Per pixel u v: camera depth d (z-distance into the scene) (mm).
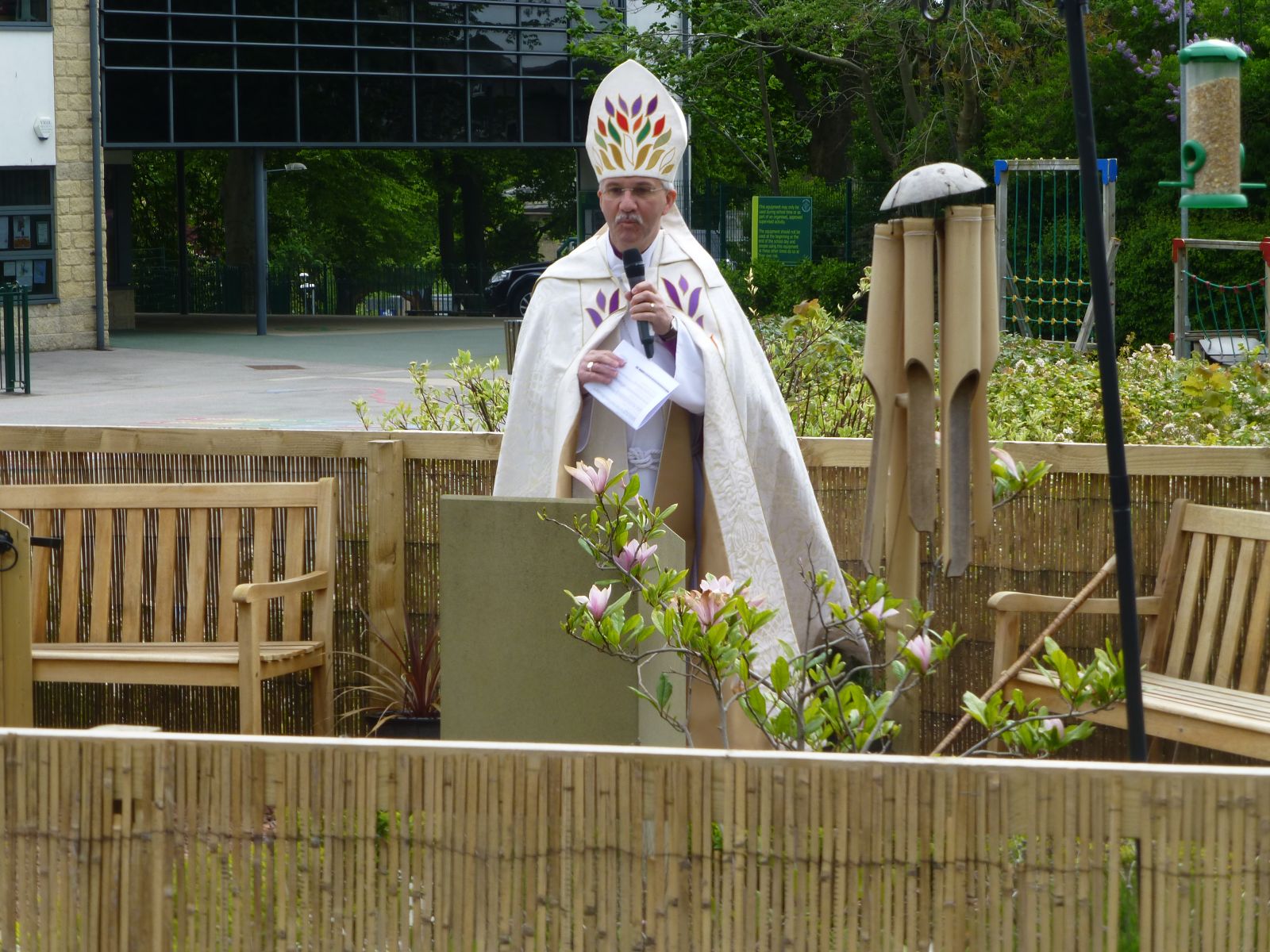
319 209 79438
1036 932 4297
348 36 47469
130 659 8828
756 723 5457
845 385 12742
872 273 6961
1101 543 8945
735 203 47062
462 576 6512
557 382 8148
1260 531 8367
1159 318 33750
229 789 4520
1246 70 35125
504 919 4438
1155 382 14078
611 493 7543
